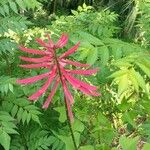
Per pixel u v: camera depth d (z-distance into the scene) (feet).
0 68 1.99
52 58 1.04
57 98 1.74
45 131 1.87
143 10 1.94
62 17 2.14
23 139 1.89
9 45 1.86
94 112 1.79
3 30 1.84
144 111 1.59
